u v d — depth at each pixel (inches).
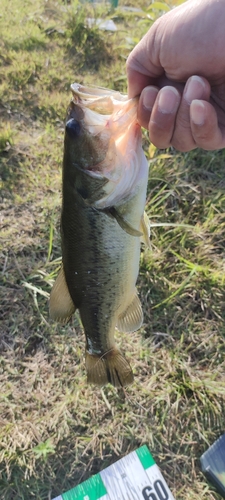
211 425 18.5
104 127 10.7
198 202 23.8
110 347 13.7
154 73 12.0
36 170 24.9
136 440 18.1
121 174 11.0
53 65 31.2
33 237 22.7
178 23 10.8
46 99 28.4
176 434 18.3
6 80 29.5
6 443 17.8
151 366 19.8
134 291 13.2
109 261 11.9
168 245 22.4
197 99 10.2
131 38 33.0
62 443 17.9
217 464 17.4
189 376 19.5
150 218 23.0
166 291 21.4
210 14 10.4
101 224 11.5
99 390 19.0
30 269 21.7
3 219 23.2
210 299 21.1
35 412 18.6
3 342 20.1
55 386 19.3
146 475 17.4
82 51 32.5
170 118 10.7
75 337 20.2
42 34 33.5
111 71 31.4
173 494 17.2
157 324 20.7
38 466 17.4
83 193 11.2
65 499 16.8
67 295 12.9
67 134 11.0
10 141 25.7
